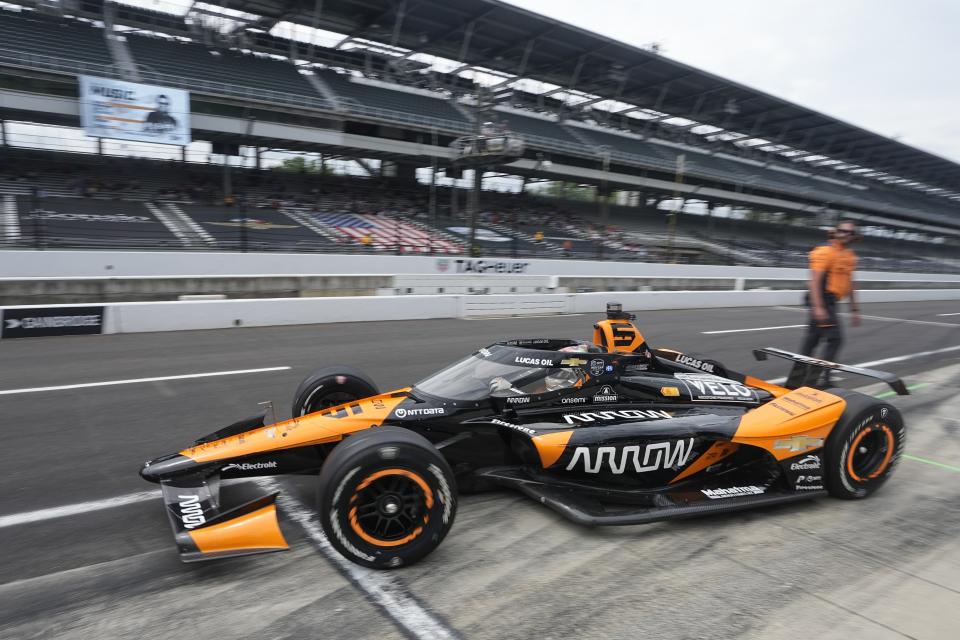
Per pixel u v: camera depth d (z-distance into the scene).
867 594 3.32
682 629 2.96
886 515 4.35
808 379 6.09
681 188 48.62
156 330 11.63
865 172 71.56
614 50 39.12
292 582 3.29
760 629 2.98
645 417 4.62
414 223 34.59
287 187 35.34
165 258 18.95
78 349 9.71
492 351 4.76
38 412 6.31
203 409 6.54
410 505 3.44
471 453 4.19
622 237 44.03
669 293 19.94
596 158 41.56
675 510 4.00
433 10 33.88
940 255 72.75
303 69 36.03
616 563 3.57
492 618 3.01
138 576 3.34
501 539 3.81
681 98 47.88
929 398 7.95
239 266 20.38
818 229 64.50
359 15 33.97
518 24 35.56
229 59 33.19
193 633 2.86
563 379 4.58
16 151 29.53
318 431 3.91
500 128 25.38
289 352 9.93
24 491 4.43
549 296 17.02
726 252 45.28
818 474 4.50
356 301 13.91
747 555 3.71
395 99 37.34
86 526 3.91
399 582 3.31
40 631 2.86
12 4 27.92
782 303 23.12
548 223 42.62
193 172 33.56
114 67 27.38
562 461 4.12
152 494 4.41
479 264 25.42
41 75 24.28
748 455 4.67
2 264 16.64
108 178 30.09
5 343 10.09
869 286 31.78
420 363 9.31
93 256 17.81
